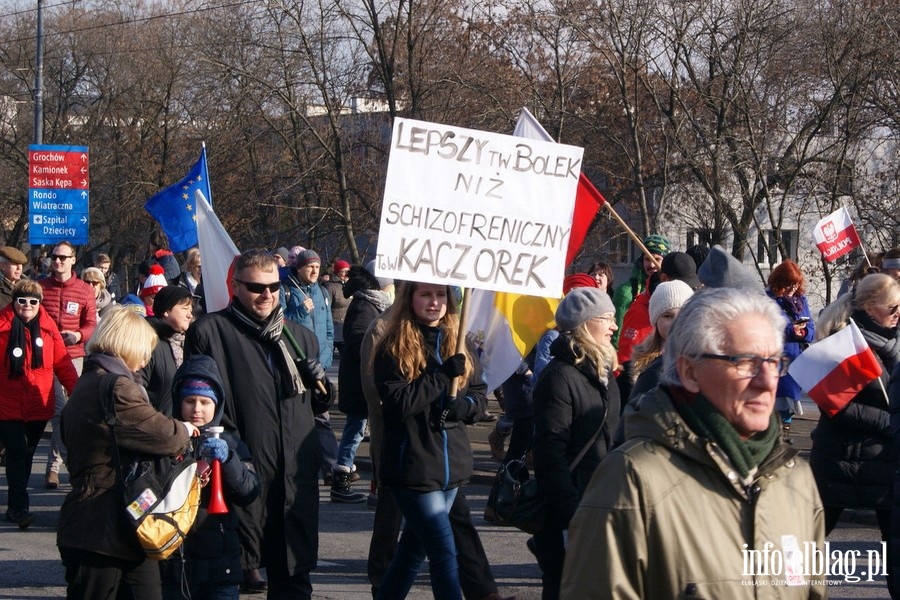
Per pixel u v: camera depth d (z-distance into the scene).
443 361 6.50
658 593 3.28
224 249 8.30
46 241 26.28
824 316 7.80
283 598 6.44
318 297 13.48
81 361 13.74
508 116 32.88
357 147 40.38
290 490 6.34
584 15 30.23
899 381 5.95
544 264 6.69
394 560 6.82
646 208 32.12
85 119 50.16
